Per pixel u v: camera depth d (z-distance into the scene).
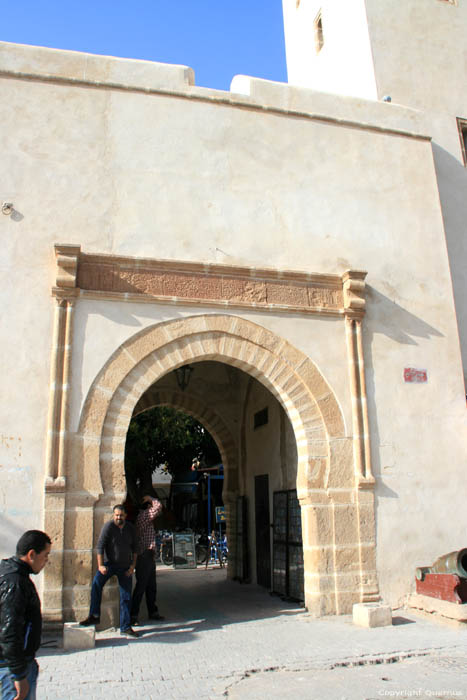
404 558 8.36
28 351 7.49
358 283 9.01
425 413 9.10
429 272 9.86
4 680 2.83
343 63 13.05
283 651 6.07
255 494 11.89
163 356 8.05
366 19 12.12
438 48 12.56
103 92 8.74
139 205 8.49
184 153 8.91
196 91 9.21
